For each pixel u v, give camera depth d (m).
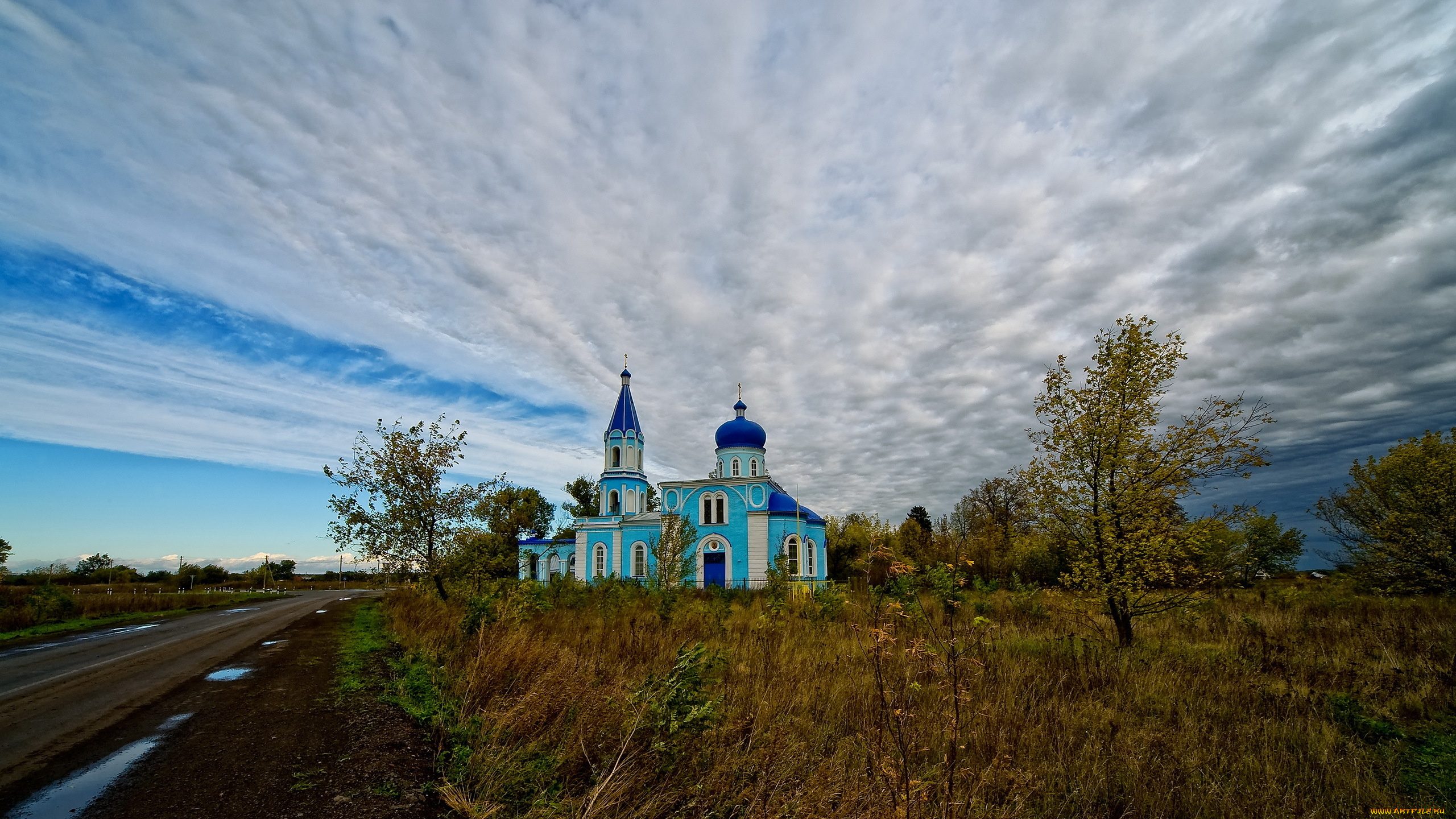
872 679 9.45
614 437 53.09
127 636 20.19
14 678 12.37
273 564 118.19
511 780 6.08
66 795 5.96
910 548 45.06
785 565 25.41
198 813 5.54
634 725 6.43
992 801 6.04
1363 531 22.66
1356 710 8.70
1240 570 28.53
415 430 22.94
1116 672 10.53
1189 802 6.13
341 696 10.26
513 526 54.41
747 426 52.28
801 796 5.45
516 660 9.83
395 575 23.56
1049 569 34.56
